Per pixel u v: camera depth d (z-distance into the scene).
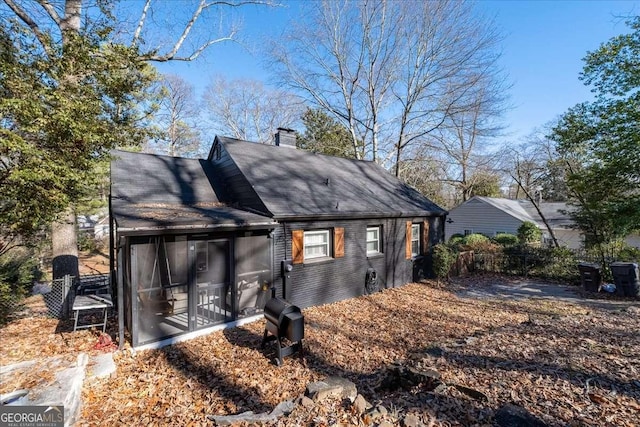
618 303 8.34
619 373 3.74
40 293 9.07
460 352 4.77
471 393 3.42
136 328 5.47
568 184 11.61
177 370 4.80
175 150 30.48
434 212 11.97
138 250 6.26
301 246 7.97
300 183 9.33
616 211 10.02
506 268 12.81
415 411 3.20
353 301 8.83
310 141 24.09
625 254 10.49
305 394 3.81
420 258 11.67
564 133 11.38
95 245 19.20
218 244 7.08
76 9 8.24
